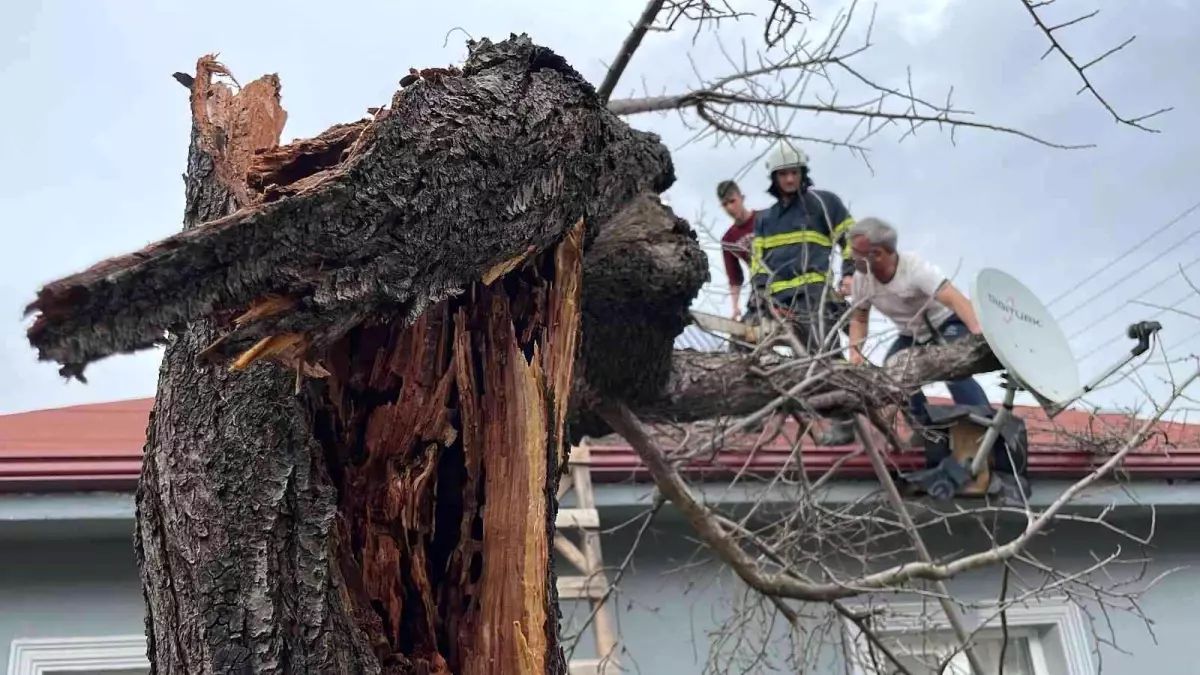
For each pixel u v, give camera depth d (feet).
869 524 16.83
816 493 16.44
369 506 6.07
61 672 13.96
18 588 14.17
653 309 10.44
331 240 4.62
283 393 5.81
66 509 13.84
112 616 14.32
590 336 10.59
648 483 16.57
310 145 5.45
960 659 18.07
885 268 17.40
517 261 6.28
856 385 15.24
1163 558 19.03
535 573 6.12
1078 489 13.23
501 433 6.31
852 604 17.52
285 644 5.43
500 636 6.04
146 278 3.95
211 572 5.57
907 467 17.56
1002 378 16.08
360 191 4.84
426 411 6.14
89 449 14.35
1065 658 17.87
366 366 6.03
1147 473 17.93
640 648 16.28
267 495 5.66
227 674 5.35
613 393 11.89
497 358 6.37
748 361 14.24
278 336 4.51
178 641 5.59
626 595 16.60
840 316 16.83
